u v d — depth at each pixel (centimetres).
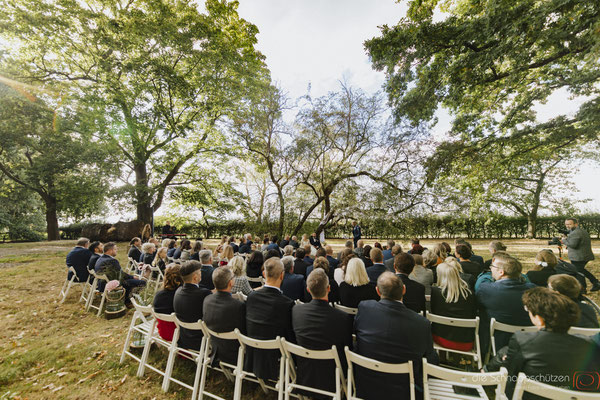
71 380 308
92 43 1577
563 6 584
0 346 384
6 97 1505
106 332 431
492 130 1188
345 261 412
